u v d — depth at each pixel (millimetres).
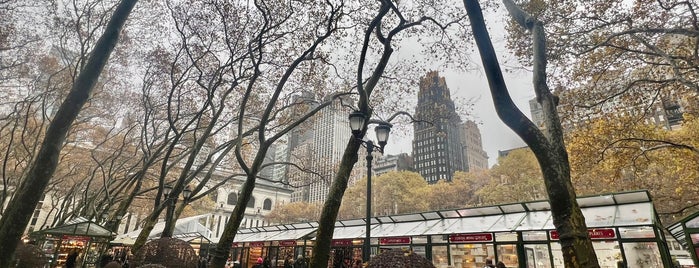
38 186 5227
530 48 14148
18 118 19203
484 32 5230
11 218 4980
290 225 25625
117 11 6574
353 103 15898
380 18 8977
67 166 28953
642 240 11672
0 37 17047
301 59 10844
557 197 4086
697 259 9195
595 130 16859
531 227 13961
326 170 23812
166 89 17969
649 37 13844
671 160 19578
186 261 9344
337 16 11266
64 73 20500
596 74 15422
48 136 5480
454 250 16141
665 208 26906
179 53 13953
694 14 11641
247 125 19703
